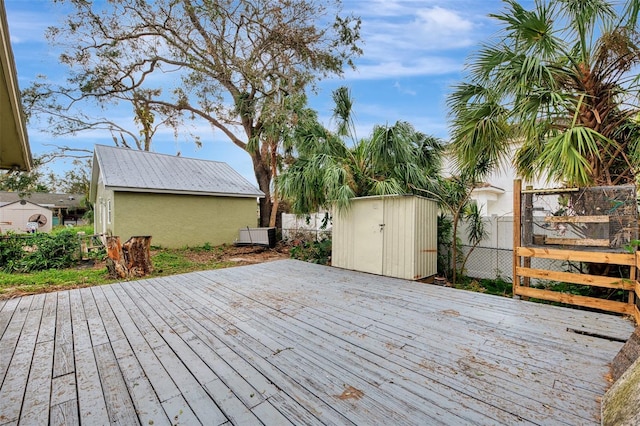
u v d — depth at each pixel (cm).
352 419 163
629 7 326
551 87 358
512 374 207
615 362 208
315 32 1010
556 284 443
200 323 313
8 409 176
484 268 559
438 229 599
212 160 1341
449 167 605
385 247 538
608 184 364
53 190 2789
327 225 884
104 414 171
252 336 277
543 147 393
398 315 330
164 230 987
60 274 610
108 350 252
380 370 214
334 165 577
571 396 181
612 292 367
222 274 562
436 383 197
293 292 430
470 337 270
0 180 1336
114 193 900
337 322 310
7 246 680
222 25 988
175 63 1092
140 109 1499
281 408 174
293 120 892
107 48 1013
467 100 442
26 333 291
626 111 362
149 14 952
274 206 1180
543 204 457
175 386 198
